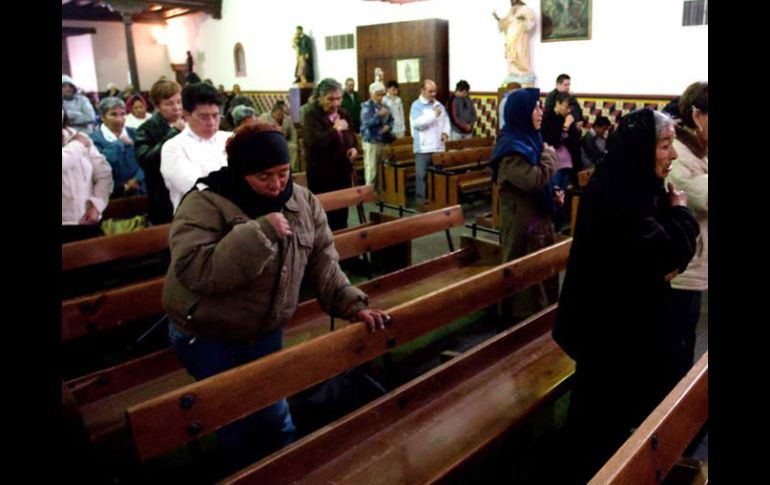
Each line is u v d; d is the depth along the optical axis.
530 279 3.25
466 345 3.86
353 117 10.43
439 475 1.99
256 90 15.81
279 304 1.96
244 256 1.75
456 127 9.30
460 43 10.47
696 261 2.56
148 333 3.63
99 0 16.11
